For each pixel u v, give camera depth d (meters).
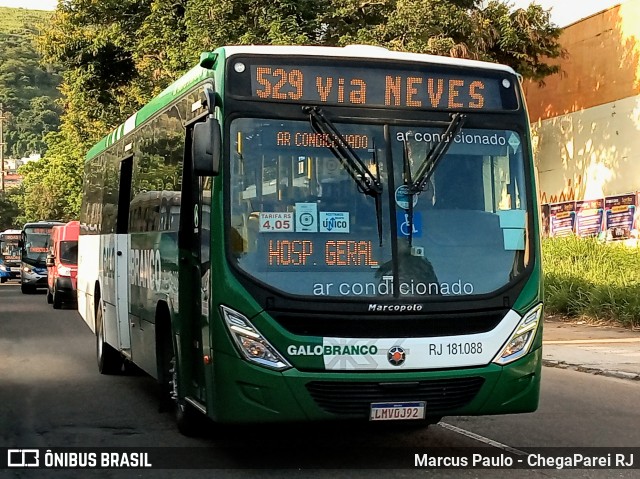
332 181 7.13
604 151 25.97
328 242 7.02
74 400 10.95
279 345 6.79
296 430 9.01
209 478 7.14
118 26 30.05
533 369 7.32
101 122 32.28
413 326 6.98
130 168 11.65
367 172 7.18
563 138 27.75
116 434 8.90
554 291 20.95
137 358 10.62
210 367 7.05
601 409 10.38
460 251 7.22
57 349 16.55
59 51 31.39
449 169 7.37
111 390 11.74
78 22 31.52
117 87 32.16
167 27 26.33
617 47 25.38
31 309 27.92
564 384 12.33
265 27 23.14
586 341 16.59
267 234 6.98
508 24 23.73
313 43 23.62
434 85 7.49
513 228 7.43
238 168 7.05
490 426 9.31
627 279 20.12
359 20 23.89
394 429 9.10
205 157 6.87
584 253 22.66
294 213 7.03
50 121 175.50
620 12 25.27
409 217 7.18
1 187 104.12
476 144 7.48
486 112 7.58
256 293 6.85
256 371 6.77
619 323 18.94
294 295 6.85
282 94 7.21
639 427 9.30
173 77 25.33
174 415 9.79
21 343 17.59
